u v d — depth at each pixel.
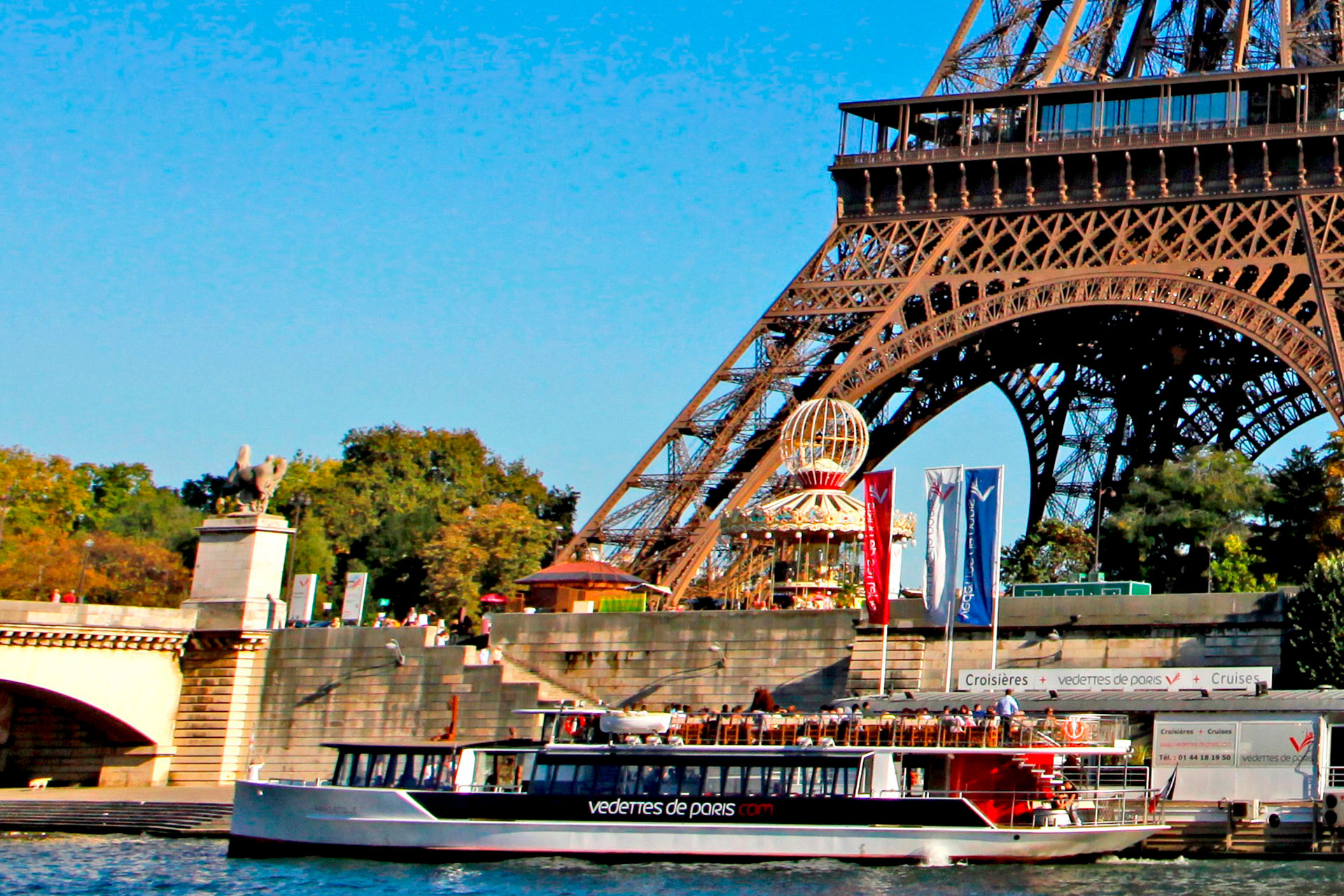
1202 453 166.25
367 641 146.25
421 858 107.19
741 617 136.75
